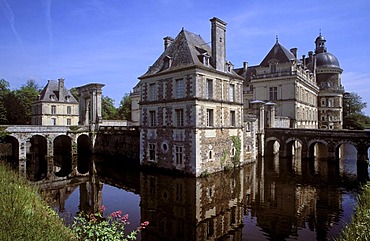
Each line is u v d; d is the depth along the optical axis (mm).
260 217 14234
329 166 28797
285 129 33938
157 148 26438
